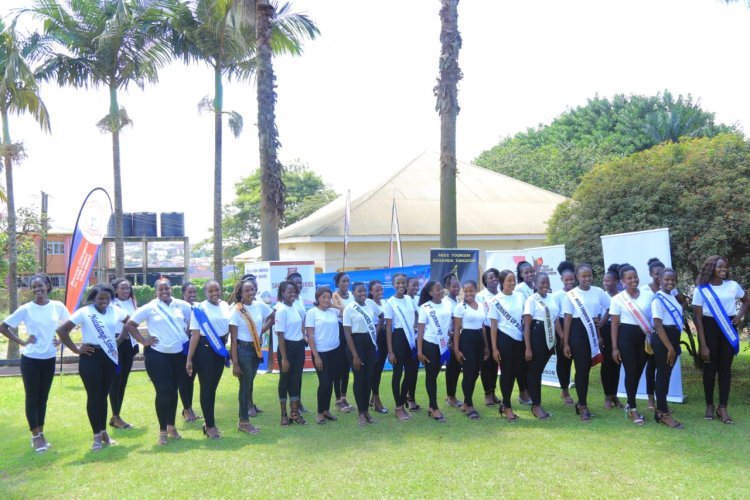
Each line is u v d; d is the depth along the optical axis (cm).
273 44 1416
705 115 3812
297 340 725
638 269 819
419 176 2084
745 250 848
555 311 738
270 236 1201
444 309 739
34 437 642
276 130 1209
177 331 664
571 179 3362
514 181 2248
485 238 1805
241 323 693
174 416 672
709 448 588
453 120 1144
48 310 662
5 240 1988
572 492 483
